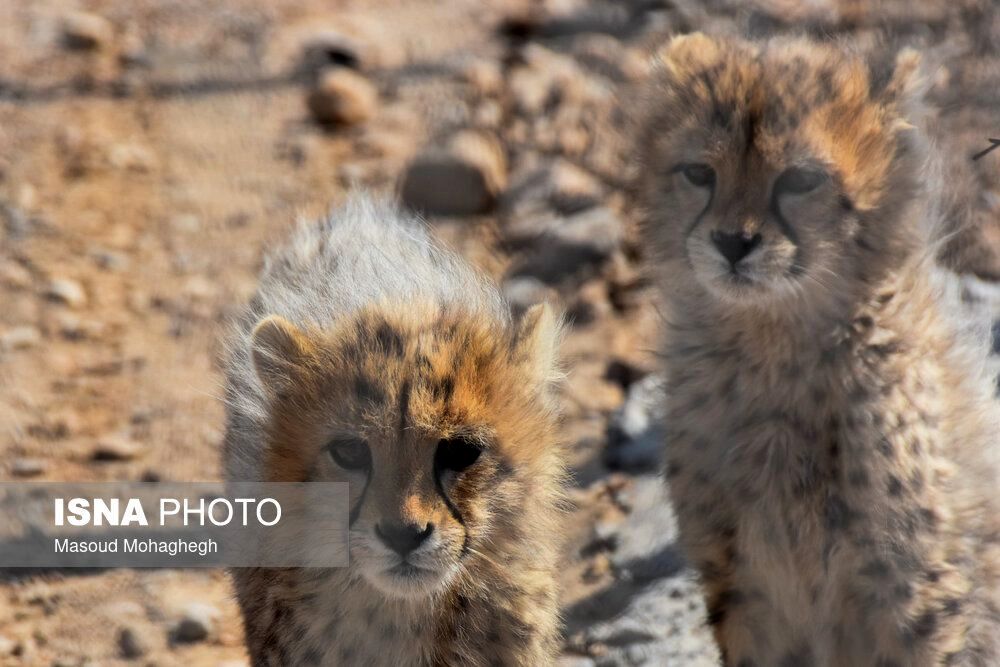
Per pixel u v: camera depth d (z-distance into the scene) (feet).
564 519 34.91
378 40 61.72
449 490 28.07
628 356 44.01
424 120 55.98
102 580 37.99
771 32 35.65
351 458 27.94
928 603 29.07
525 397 29.71
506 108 55.72
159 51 61.62
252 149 55.72
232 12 64.69
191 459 42.42
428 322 29.32
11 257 50.57
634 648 34.19
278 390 29.22
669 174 30.91
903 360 29.25
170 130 57.06
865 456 28.91
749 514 30.12
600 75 57.00
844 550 29.32
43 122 57.21
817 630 30.19
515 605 29.60
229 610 37.04
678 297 31.27
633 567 36.78
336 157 54.85
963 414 30.35
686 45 31.86
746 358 29.94
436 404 27.63
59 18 63.93
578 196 49.83
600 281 46.98
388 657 29.32
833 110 29.30
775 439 29.76
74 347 47.01
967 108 48.57
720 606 31.14
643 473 39.93
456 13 63.72
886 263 29.50
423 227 42.75
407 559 27.25
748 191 28.91
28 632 36.22
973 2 53.01
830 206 29.01
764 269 28.63
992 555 30.27
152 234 51.72
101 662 35.42
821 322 29.17
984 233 44.09
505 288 46.60
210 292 49.01
